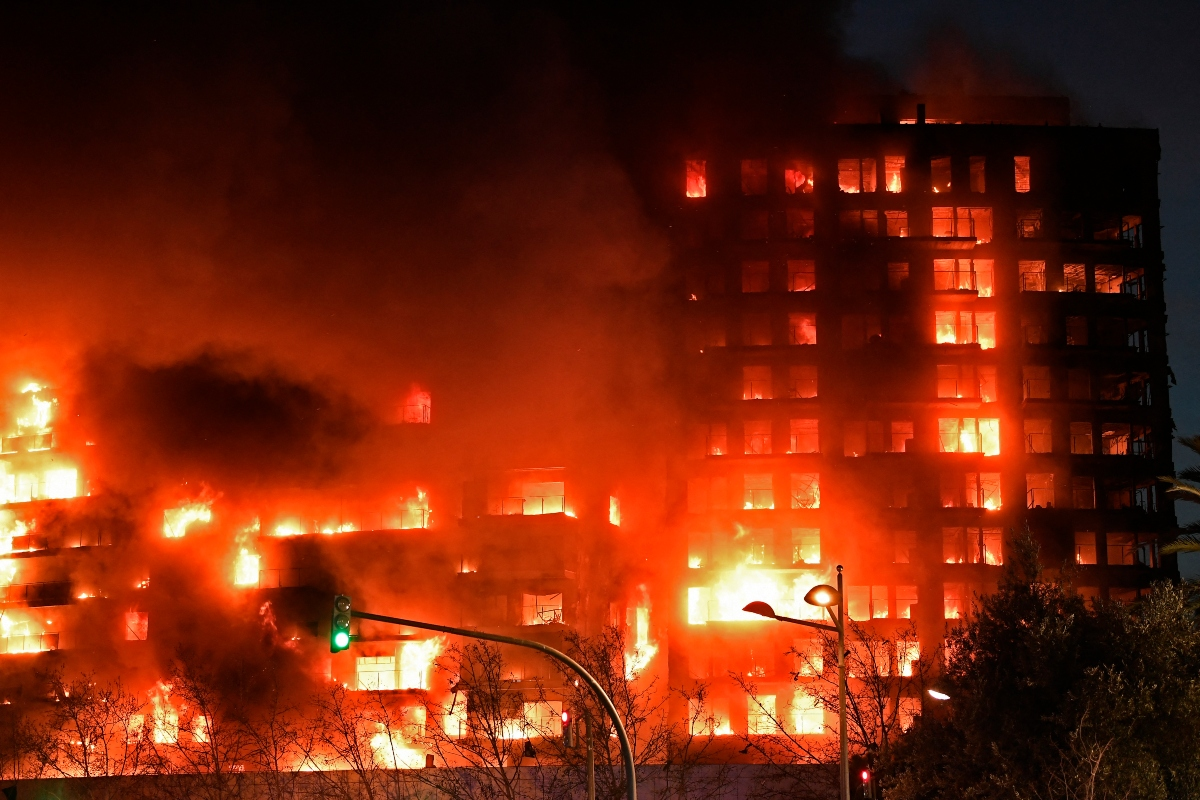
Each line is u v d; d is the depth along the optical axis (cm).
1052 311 9512
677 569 9088
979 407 9331
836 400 9338
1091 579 9000
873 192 9706
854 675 8144
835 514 9125
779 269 9594
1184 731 4050
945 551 9081
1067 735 4028
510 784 6100
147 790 6556
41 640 9688
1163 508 9344
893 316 9519
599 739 6284
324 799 6384
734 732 8588
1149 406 9438
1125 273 9694
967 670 4566
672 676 8819
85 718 8156
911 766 4750
